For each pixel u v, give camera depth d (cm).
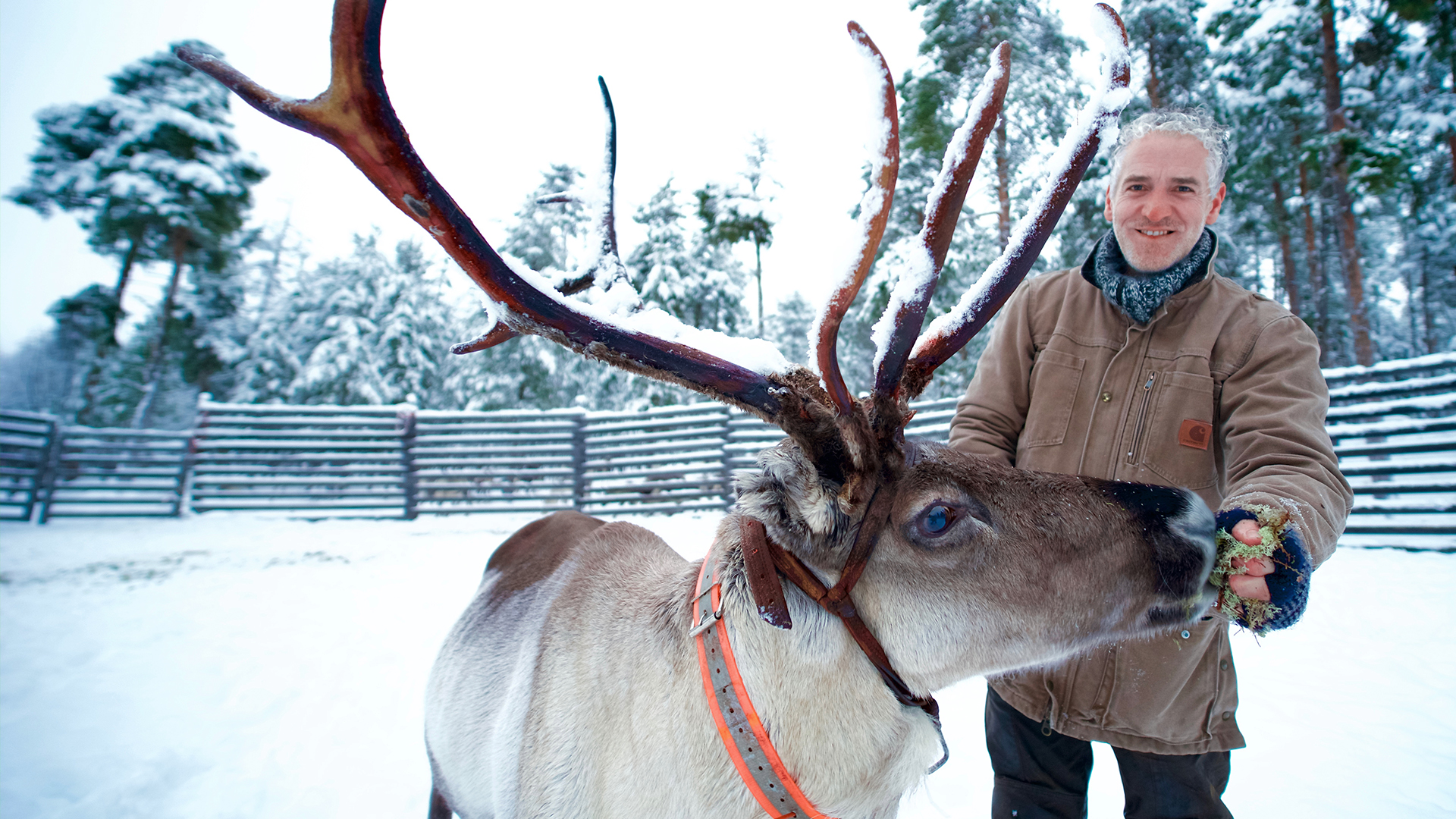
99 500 1259
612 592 171
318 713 395
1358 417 819
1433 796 275
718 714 130
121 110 1981
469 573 769
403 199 114
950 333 147
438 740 211
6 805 297
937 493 136
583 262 173
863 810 136
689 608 145
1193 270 172
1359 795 279
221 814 293
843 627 135
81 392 2044
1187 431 168
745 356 137
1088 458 178
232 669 464
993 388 202
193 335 2164
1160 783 169
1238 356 164
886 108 112
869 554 133
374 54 109
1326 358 1797
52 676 453
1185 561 131
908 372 146
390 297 2739
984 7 1416
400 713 395
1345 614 496
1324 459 139
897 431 137
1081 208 1518
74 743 354
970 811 281
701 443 1242
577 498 1287
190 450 1316
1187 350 170
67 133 1973
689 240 2302
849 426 129
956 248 1506
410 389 2633
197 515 1295
